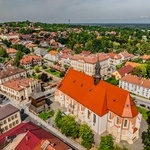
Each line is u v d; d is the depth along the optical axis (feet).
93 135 234.17
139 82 367.04
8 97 355.15
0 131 238.27
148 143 185.78
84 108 245.65
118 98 220.43
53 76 471.62
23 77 427.74
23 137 176.45
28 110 304.91
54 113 290.15
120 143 221.66
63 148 160.15
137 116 217.56
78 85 268.21
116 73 431.02
